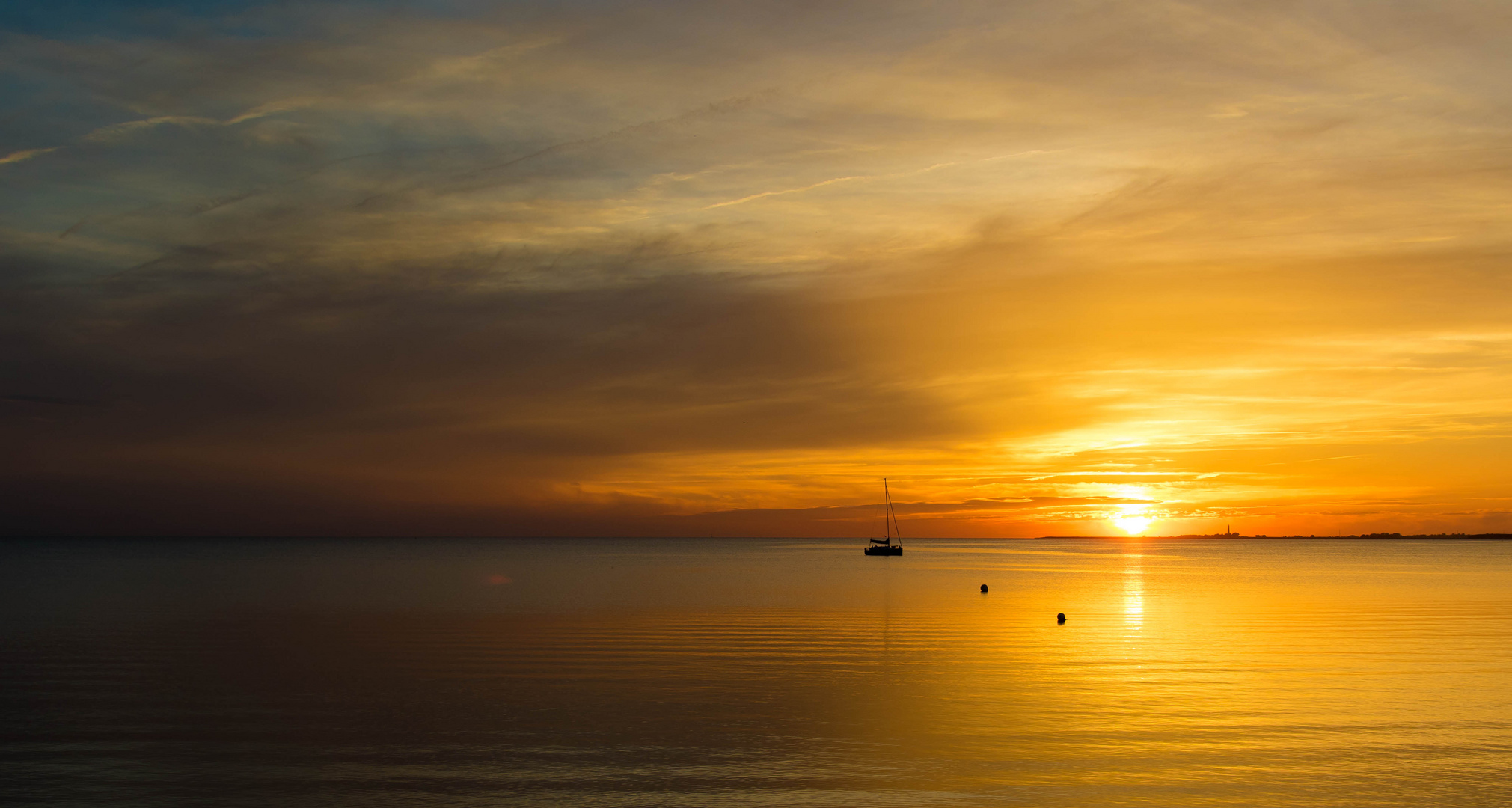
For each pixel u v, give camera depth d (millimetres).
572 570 107188
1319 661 31125
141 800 17000
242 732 21453
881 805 16609
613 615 48094
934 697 25188
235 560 132750
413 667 30188
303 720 22641
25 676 28406
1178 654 33031
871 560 161875
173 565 114438
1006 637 38219
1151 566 134250
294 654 33125
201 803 16844
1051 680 27625
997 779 18031
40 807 16656
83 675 28719
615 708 23797
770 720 22578
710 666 30344
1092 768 18703
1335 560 169000
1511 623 43625
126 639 37531
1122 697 25047
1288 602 57500
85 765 19047
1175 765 18828
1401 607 53844
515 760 19328
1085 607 54031
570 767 18906
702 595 63969
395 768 18797
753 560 150375
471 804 16703
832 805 16594
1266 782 17781
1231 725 21922
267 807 16672
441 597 61062
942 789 17438
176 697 25203
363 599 59188
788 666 30344
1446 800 16781
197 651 33906
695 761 19250
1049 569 120062
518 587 73438
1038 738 20875
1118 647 34906
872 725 22062
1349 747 20078
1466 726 21781
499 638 37594
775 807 16500
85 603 55688
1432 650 33875
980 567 125125
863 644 35781
